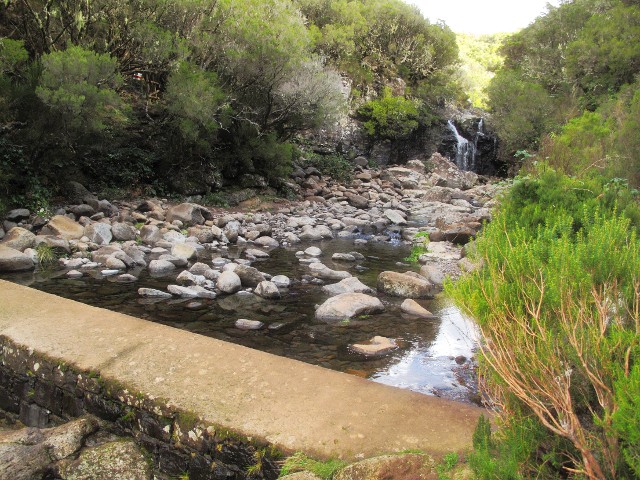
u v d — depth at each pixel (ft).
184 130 40.68
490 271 7.72
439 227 40.22
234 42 44.96
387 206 54.03
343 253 30.83
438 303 21.58
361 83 85.40
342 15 84.23
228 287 22.33
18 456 8.27
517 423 6.43
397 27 92.48
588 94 78.79
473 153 93.45
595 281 7.22
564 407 5.79
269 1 48.62
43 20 40.91
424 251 32.14
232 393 8.99
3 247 24.59
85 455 8.43
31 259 24.77
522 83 85.10
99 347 10.59
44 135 33.60
